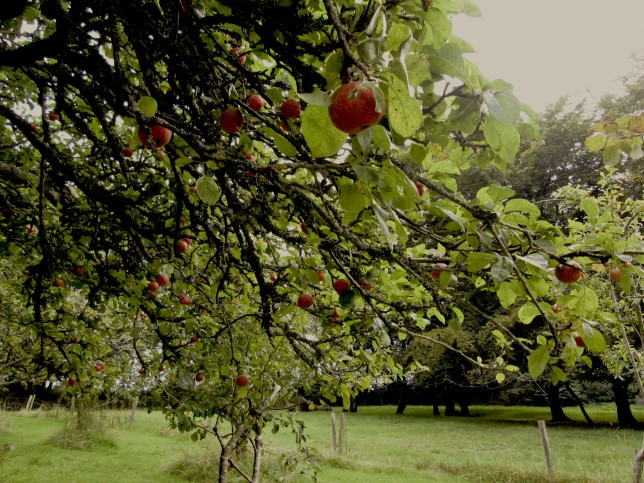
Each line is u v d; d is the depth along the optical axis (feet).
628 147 6.31
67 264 12.26
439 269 5.32
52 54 6.06
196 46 5.11
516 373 52.16
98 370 19.79
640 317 19.86
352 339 11.64
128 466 29.86
